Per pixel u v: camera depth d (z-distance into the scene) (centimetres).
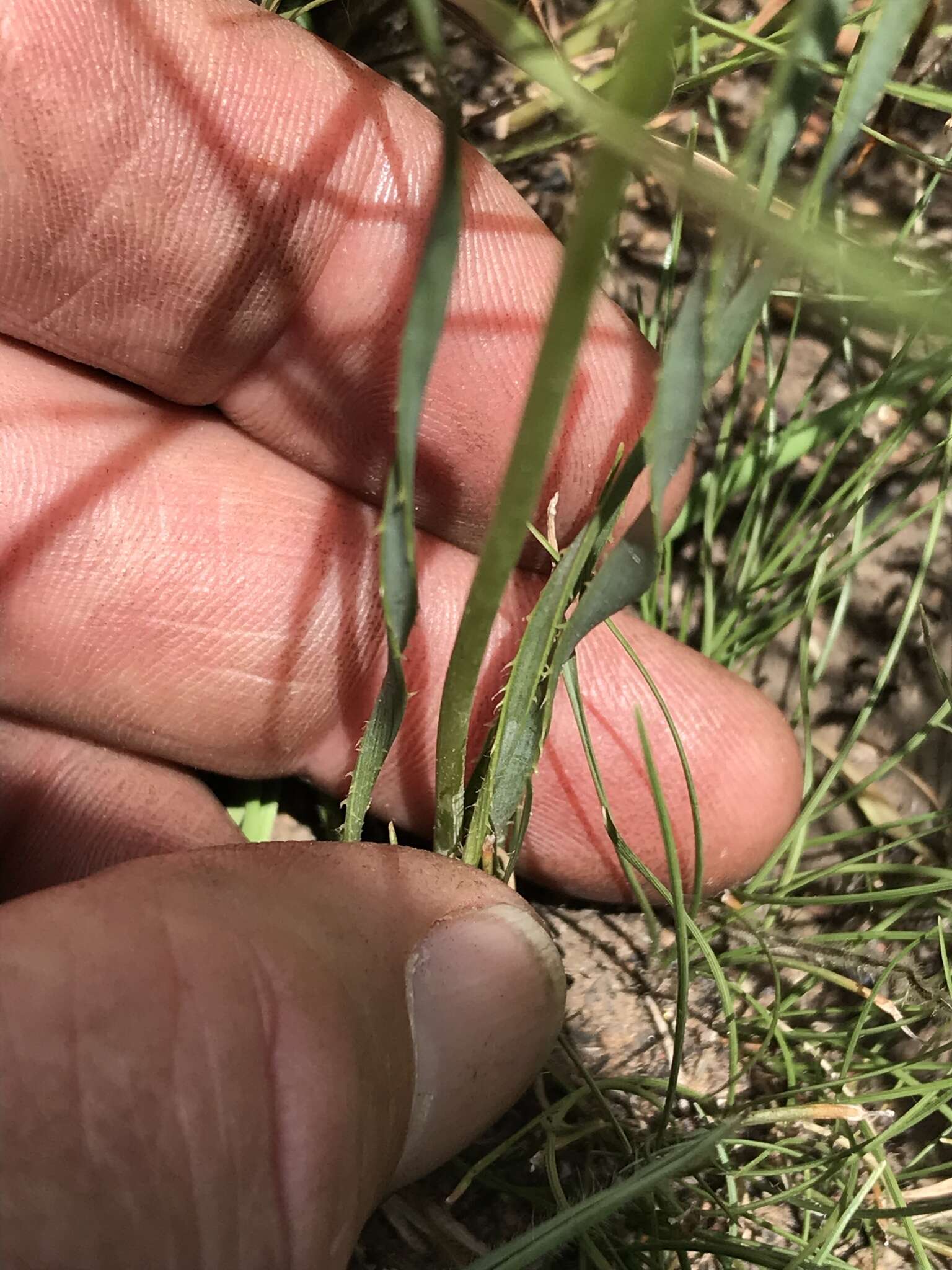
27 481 5
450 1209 5
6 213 5
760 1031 6
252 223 5
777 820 5
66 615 5
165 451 5
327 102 5
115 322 5
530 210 5
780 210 5
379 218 5
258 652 5
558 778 5
